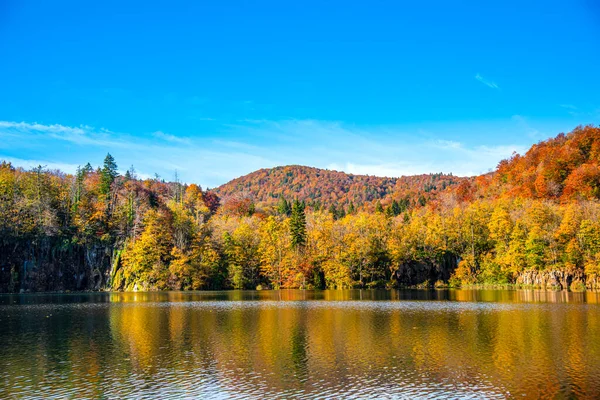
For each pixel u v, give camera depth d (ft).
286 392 103.81
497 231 442.50
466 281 438.40
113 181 573.74
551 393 101.86
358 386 107.76
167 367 124.47
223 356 136.67
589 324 184.75
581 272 373.61
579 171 485.56
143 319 211.00
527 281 403.75
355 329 180.55
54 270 435.94
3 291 412.98
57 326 190.80
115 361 130.93
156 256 447.42
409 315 219.41
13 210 433.48
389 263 452.35
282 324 194.39
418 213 602.03
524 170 606.55
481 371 118.93
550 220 410.31
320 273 459.73
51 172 611.06
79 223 458.09
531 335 163.22
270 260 467.11
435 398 99.45
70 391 104.53
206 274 452.76
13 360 132.16
